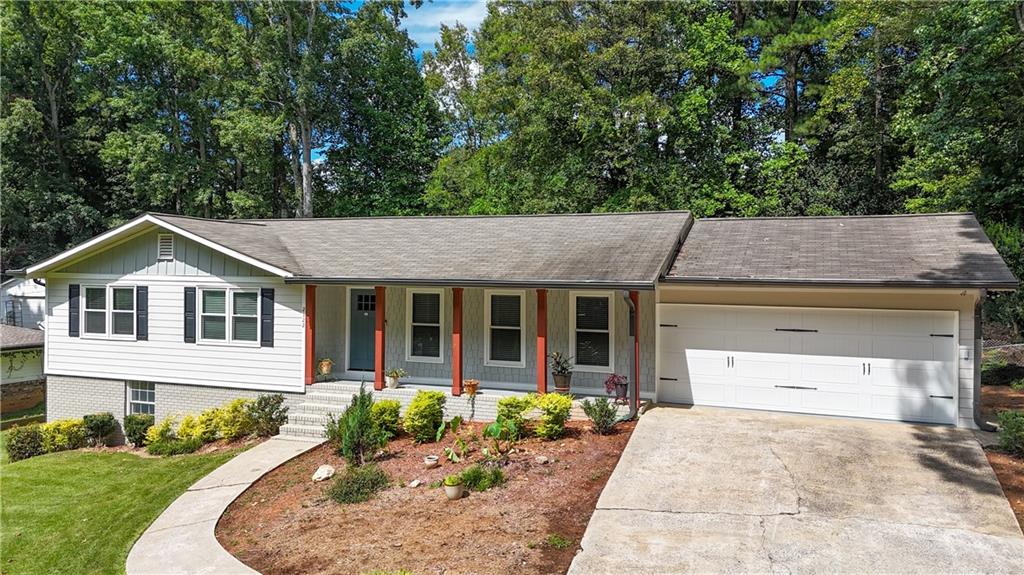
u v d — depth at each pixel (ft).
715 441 33.65
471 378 45.91
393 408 37.93
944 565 20.59
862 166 84.89
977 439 33.40
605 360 43.24
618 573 20.42
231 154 110.52
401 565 21.48
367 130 114.93
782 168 83.05
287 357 45.24
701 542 22.47
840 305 38.58
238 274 46.19
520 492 27.73
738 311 40.88
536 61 85.92
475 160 105.91
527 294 44.70
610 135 83.05
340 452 36.01
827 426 36.32
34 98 112.78
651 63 81.35
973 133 55.93
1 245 110.52
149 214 46.39
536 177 92.32
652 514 24.91
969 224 42.68
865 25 78.59
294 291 44.96
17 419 60.44
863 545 22.02
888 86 81.51
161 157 99.04
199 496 30.68
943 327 36.58
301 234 54.80
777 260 40.34
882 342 37.81
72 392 51.21
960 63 54.19
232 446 40.63
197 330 47.24
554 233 48.21
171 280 47.93
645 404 40.65
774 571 20.35
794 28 83.15
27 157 111.86
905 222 45.21
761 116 90.48
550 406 34.63
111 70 102.58
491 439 35.76
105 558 24.73
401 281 41.55
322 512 27.09
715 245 45.16
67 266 50.83
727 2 94.58
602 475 29.43
